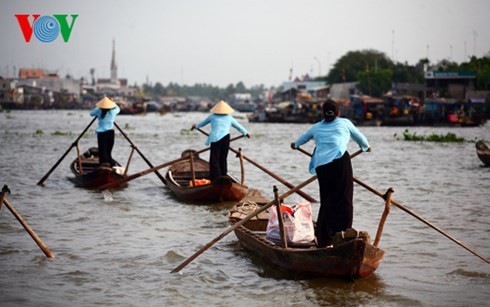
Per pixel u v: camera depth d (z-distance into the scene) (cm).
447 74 7244
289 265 884
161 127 5675
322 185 876
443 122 5859
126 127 5278
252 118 7081
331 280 859
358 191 1647
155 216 1300
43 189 1659
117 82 19912
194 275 888
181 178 1686
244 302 781
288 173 2077
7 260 949
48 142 3412
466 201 1491
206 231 1167
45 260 952
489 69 7481
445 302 779
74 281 855
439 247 1041
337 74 10281
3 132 4331
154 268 920
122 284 845
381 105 6125
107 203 1448
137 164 2367
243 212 1123
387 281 859
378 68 9638
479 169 2205
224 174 1498
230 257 986
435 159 2597
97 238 1098
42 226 1188
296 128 5575
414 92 7419
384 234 1134
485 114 6650
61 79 14712
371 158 2647
